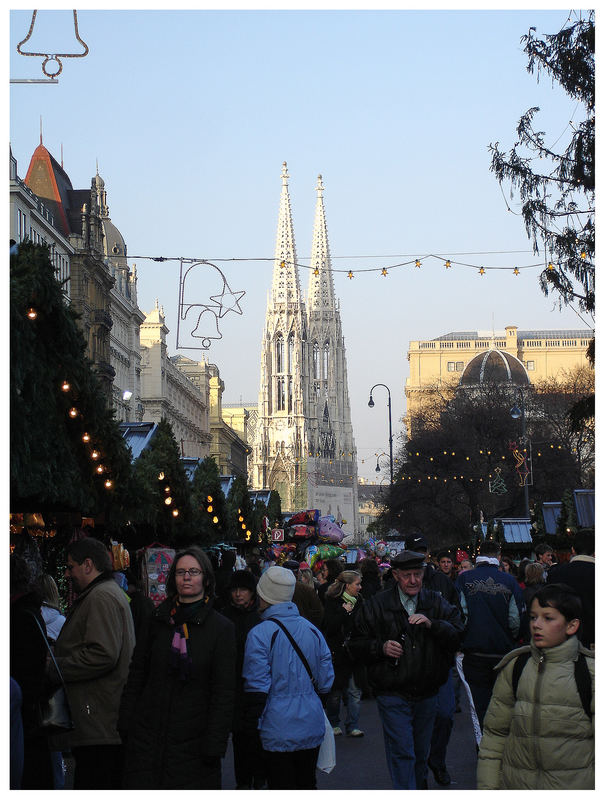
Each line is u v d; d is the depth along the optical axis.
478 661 14.62
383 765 15.54
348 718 18.42
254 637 9.80
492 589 14.58
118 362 98.44
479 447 87.19
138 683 8.64
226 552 19.12
